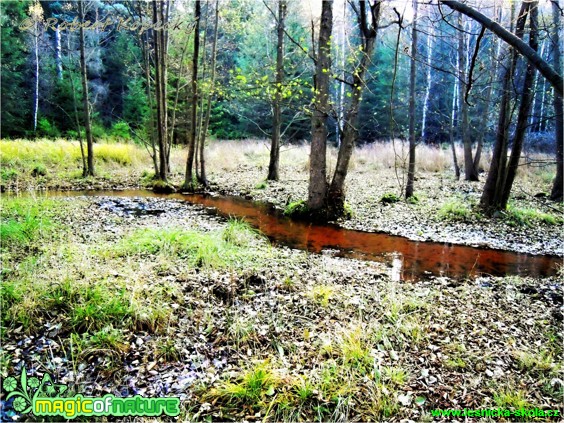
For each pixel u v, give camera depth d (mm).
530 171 14367
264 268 5559
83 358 3543
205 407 3105
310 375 3367
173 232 6363
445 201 10648
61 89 21969
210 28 16734
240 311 4410
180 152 17328
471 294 5145
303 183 13422
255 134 24047
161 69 12156
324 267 5926
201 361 3617
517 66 9078
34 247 5875
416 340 3898
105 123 24328
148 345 3756
